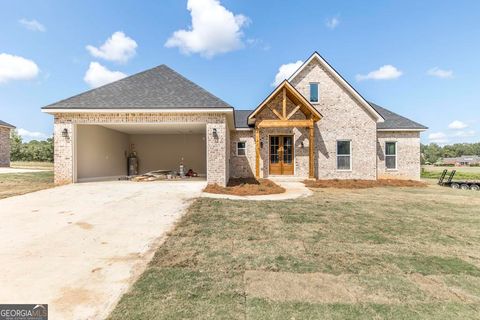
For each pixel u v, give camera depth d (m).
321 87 15.70
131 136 18.98
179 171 18.36
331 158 15.59
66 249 4.34
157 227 5.60
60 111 11.28
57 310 2.69
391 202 8.74
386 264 3.93
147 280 3.33
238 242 4.77
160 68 14.61
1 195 9.05
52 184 11.75
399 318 2.64
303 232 5.39
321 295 3.05
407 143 16.97
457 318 2.66
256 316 2.62
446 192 11.39
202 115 11.88
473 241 4.99
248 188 11.05
